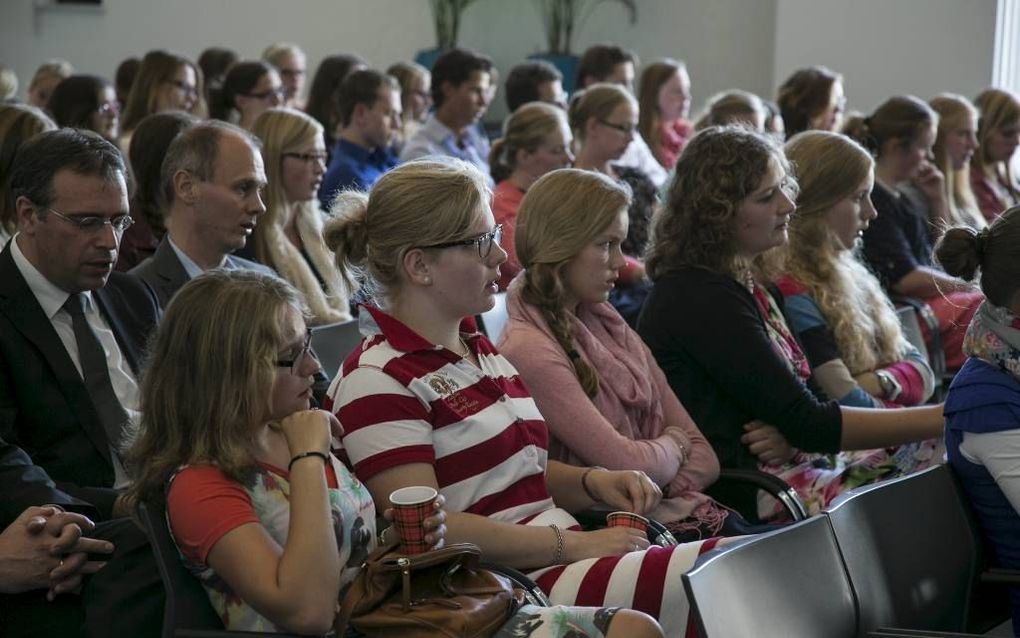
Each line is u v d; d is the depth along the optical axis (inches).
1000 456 114.6
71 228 126.8
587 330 141.9
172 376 101.3
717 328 147.4
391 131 285.9
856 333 167.2
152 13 532.4
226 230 156.1
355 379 117.8
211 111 315.0
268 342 100.9
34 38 534.0
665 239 154.2
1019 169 367.6
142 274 154.2
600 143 253.9
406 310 122.3
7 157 171.9
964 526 116.7
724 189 148.3
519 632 100.0
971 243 117.6
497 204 230.8
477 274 120.2
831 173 167.6
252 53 535.2
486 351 128.6
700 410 150.3
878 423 146.9
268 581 94.7
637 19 509.0
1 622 110.1
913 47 420.5
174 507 98.4
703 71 500.4
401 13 532.7
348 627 101.2
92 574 109.8
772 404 146.2
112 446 130.2
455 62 310.7
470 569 100.7
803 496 153.1
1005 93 305.0
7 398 126.0
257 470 102.4
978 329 118.3
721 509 142.6
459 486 119.4
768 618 90.9
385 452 115.0
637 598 113.8
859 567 102.0
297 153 200.1
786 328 160.2
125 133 295.9
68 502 118.3
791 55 444.1
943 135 275.4
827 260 168.4
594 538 119.5
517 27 528.1
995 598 120.2
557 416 134.9
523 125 234.2
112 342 136.7
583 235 137.4
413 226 118.6
